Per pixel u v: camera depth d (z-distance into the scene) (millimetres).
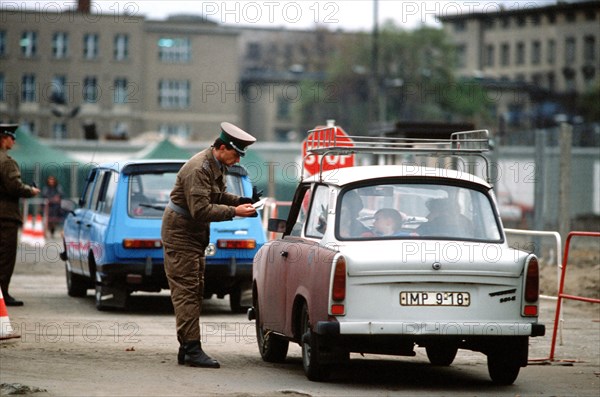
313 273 14289
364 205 14523
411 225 14414
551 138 41531
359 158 44500
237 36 158500
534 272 14125
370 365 16672
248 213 15227
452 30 189000
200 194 15109
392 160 36688
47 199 60469
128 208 23391
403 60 164625
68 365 15250
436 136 41500
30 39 144250
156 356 16484
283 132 187125
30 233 53250
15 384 13078
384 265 13758
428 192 14695
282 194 81250
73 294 27188
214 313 24047
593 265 35000
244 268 23484
